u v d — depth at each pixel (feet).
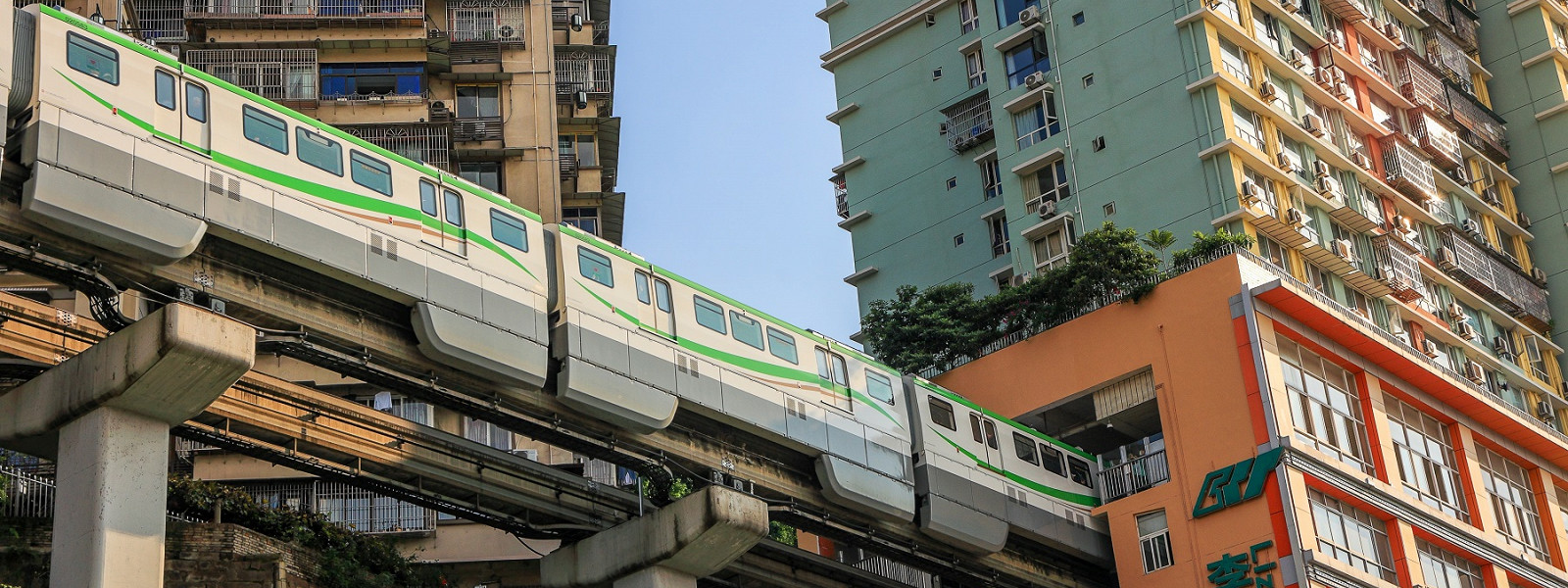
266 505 103.71
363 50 159.53
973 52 192.75
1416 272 179.42
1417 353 148.66
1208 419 135.64
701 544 109.81
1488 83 215.92
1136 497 139.13
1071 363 146.00
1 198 83.41
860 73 203.31
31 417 88.63
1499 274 196.13
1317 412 137.59
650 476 114.21
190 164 89.51
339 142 98.12
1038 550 139.54
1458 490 151.23
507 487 109.50
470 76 163.32
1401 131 193.88
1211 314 138.31
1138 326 142.72
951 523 128.67
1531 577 152.76
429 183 102.32
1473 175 203.62
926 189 191.11
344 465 102.99
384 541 114.01
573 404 106.01
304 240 93.30
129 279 88.79
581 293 108.17
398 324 99.81
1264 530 129.49
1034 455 140.26
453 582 115.34
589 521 115.24
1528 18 214.07
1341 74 183.52
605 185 178.50
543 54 166.91
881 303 164.35
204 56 153.99
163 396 86.58
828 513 123.03
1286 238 164.55
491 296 102.32
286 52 156.46
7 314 93.97
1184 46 168.25
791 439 118.52
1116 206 167.53
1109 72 173.17
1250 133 167.53
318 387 135.03
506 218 106.11
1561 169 205.87
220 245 91.86
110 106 87.25
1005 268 177.37
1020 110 179.42
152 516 85.40
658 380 110.52
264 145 93.81
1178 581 133.69
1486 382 185.37
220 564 92.58
